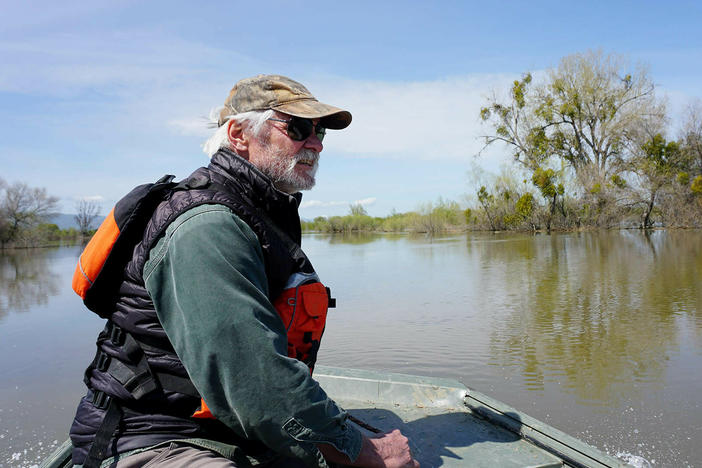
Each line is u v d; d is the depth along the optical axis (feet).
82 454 3.43
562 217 101.04
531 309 23.21
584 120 102.63
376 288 31.12
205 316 3.07
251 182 3.72
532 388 13.01
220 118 4.19
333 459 3.51
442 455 4.56
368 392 6.29
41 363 16.75
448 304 25.04
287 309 3.78
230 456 3.43
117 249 3.41
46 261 74.84
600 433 10.16
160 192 3.54
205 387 3.12
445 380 6.39
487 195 118.11
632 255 45.88
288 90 3.92
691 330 18.11
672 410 11.16
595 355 15.66
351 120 4.13
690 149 91.81
